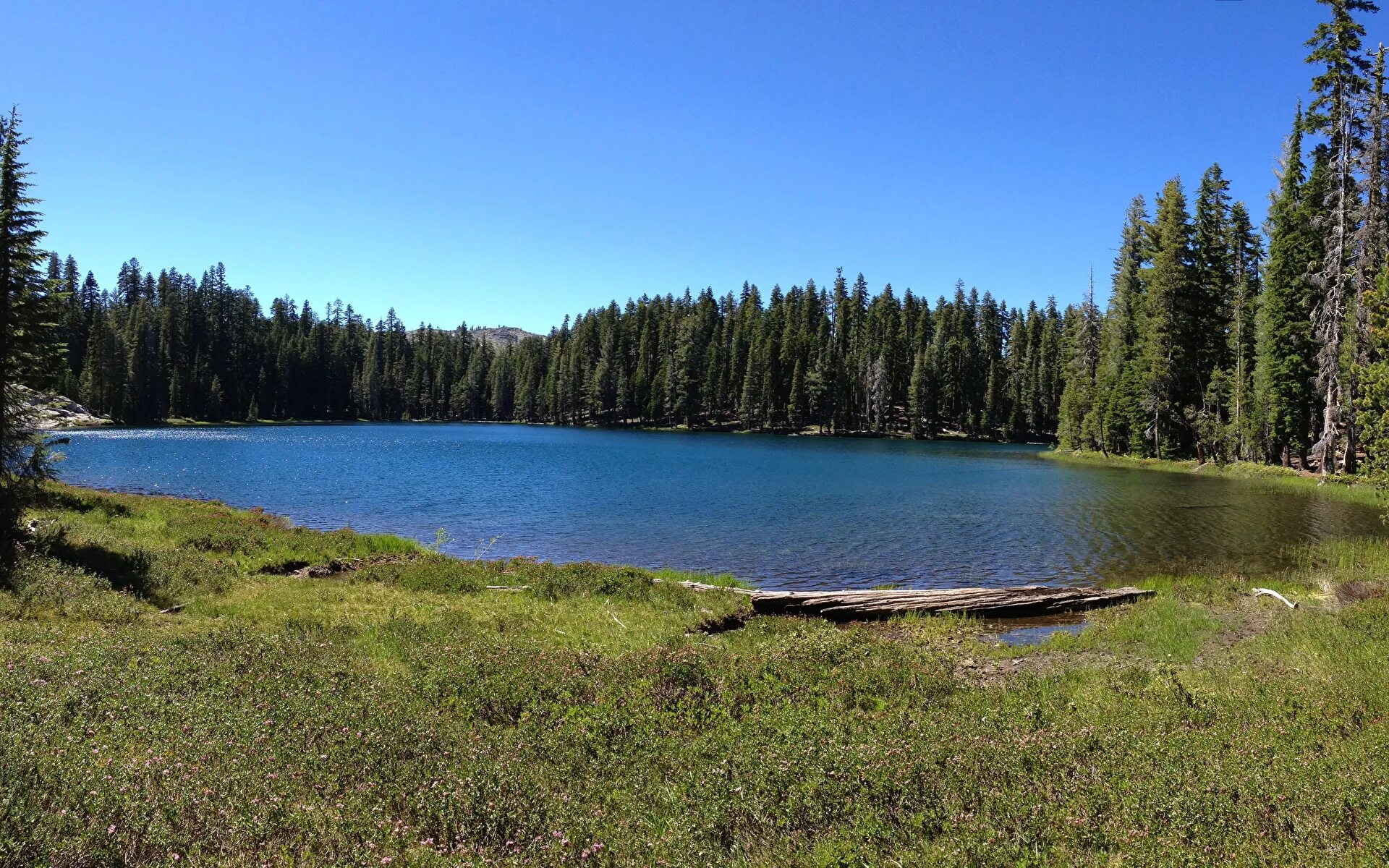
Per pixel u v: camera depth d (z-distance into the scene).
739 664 10.20
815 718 7.72
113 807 4.62
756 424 118.19
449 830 5.05
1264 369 49.00
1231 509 33.50
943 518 31.64
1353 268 37.97
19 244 18.66
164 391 109.75
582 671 9.58
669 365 124.19
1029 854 4.59
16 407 18.56
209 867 4.23
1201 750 6.55
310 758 5.93
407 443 85.12
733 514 32.78
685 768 6.41
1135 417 62.00
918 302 124.88
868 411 114.19
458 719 7.59
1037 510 33.72
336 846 4.60
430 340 167.62
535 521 30.95
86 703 6.82
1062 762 6.23
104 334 99.69
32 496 18.77
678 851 4.75
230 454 63.72
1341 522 29.53
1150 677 10.25
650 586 17.17
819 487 43.62
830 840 4.94
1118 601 17.33
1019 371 113.81
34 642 9.30
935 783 5.79
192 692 7.65
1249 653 12.02
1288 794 5.31
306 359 135.75
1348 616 13.03
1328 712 7.96
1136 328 65.88
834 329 128.50
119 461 55.94
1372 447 20.81
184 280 126.06
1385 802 5.02
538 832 5.04
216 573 16.78
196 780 5.16
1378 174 35.59
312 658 9.62
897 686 9.66
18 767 4.88
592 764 6.53
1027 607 16.73
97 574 14.43
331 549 21.34
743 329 126.25
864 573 21.56
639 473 51.59
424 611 14.38
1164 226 57.94
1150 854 4.46
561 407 137.00
